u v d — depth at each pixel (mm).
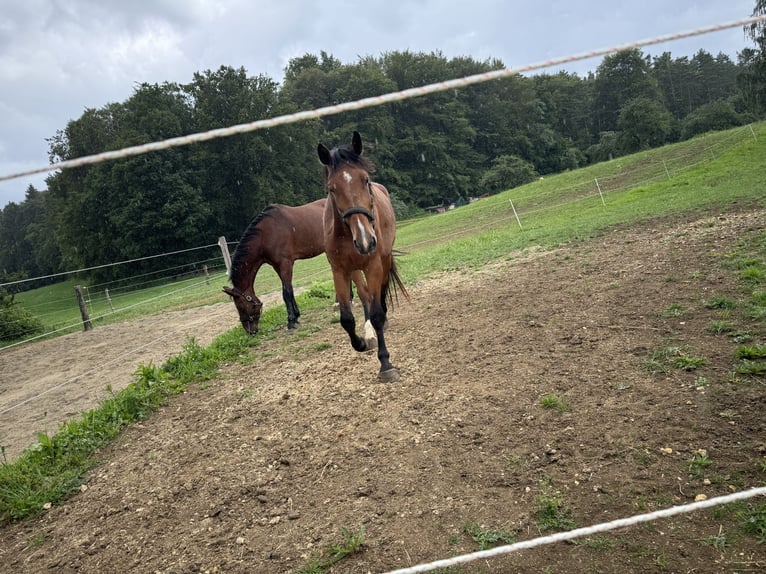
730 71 87938
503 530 2465
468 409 3715
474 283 8062
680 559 2133
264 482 3342
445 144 65875
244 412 4551
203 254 39719
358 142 4070
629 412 3250
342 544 2588
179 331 10195
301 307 8875
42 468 4078
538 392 3773
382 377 4527
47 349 11195
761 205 9336
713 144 26719
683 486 2531
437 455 3209
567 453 2969
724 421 2947
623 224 10703
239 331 7836
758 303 4449
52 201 45750
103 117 45281
